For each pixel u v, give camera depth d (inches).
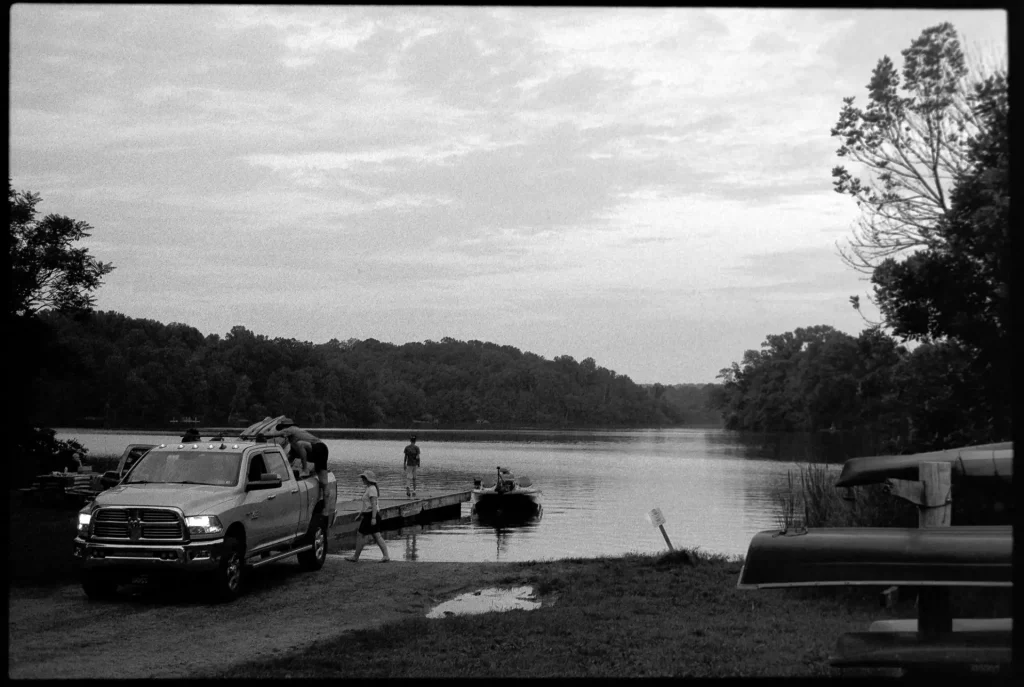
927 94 786.8
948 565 283.9
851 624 446.6
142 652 408.5
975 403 728.3
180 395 4559.5
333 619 484.4
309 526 649.6
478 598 545.0
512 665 373.7
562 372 4980.3
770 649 398.0
